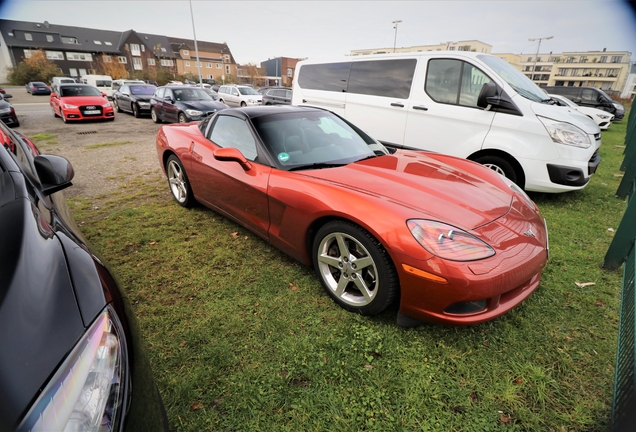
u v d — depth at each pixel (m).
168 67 72.62
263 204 2.67
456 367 1.83
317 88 6.26
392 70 5.21
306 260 2.51
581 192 4.91
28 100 25.66
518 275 1.85
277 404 1.63
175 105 10.98
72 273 1.11
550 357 1.90
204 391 1.70
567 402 1.65
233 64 81.62
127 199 4.41
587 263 2.90
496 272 1.78
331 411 1.59
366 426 1.53
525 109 4.12
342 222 2.13
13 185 1.45
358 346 1.96
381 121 5.36
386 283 1.99
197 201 3.92
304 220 2.34
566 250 3.15
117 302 1.15
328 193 2.22
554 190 4.17
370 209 2.00
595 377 1.78
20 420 0.75
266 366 1.83
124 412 0.95
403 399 1.65
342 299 2.27
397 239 1.87
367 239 2.01
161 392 1.69
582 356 1.91
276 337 2.04
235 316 2.22
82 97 12.39
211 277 2.66
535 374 1.77
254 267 2.79
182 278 2.65
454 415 1.58
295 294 2.44
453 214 2.00
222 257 2.95
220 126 3.37
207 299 2.40
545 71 92.88
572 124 4.01
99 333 0.99
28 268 1.04
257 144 2.84
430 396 1.67
